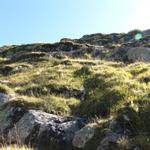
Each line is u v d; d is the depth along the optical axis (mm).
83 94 26109
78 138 18359
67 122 20297
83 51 49562
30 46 59250
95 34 69625
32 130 20156
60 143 18703
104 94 22703
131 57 42656
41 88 27188
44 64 42031
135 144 16078
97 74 28797
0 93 26531
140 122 17734
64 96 25969
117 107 20250
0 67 42312
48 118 21062
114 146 16484
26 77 33562
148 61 40125
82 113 22156
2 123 22281
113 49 48281
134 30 62875
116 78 25719
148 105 18703
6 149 16906
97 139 17531
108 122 18250
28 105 23125
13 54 58156
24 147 17703
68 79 29781
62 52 50906
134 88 22359
